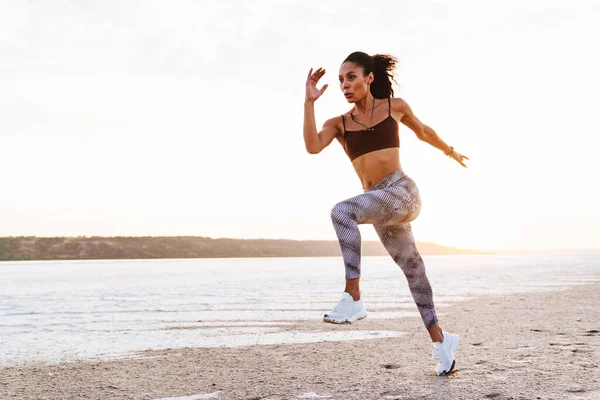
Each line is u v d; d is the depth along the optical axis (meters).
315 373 4.86
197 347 6.39
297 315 9.41
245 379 4.71
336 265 40.44
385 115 4.12
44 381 4.80
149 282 19.28
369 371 4.88
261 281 19.67
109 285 17.66
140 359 5.75
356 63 4.05
